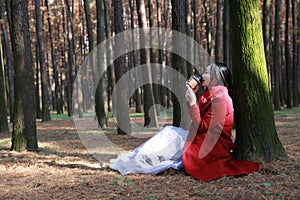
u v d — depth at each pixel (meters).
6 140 9.99
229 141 4.82
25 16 7.50
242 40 5.03
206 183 4.32
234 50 5.14
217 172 4.52
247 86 5.04
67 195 4.05
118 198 3.85
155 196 3.83
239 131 5.17
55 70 28.19
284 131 9.82
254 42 5.01
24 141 7.59
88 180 4.73
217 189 4.01
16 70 7.54
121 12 10.68
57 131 13.05
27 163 6.18
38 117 22.28
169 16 26.86
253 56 5.01
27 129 7.63
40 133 12.45
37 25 18.31
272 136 5.09
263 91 5.06
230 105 4.75
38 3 18.05
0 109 12.80
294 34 24.08
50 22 25.94
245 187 4.01
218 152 4.67
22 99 7.57
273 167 4.70
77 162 6.17
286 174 4.47
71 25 21.47
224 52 12.98
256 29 5.01
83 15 29.70
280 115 16.86
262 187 3.97
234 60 5.15
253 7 5.00
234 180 4.32
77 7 28.42
